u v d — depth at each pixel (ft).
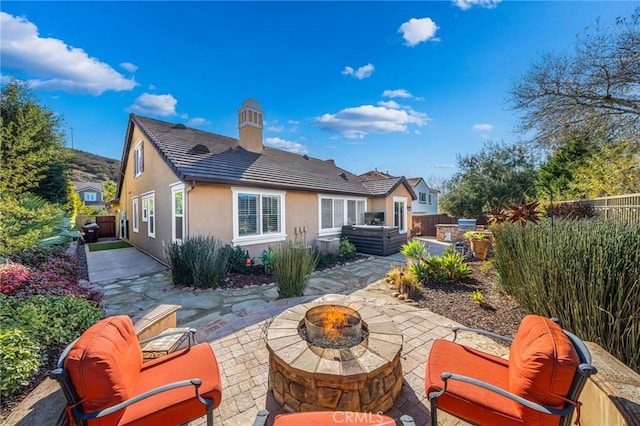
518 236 15.74
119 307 17.02
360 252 37.76
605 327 8.99
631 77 23.49
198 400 6.22
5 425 6.19
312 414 5.95
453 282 19.86
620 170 28.09
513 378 6.13
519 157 61.26
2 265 15.19
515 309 14.78
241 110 39.09
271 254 24.16
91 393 5.42
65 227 34.68
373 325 9.44
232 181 26.68
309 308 10.91
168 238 29.14
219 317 14.79
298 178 36.09
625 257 9.11
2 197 23.26
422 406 8.07
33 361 7.91
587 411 6.64
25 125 32.63
